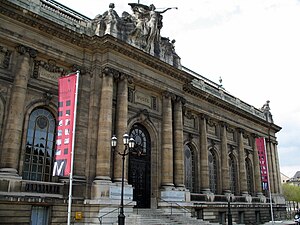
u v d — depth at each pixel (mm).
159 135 38188
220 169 48844
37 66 29797
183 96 41469
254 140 59375
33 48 29125
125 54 34531
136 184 35344
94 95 32125
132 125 35625
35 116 29344
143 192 35938
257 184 57312
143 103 37344
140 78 35969
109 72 32719
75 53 32594
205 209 42344
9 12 27766
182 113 42625
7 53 27922
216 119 50031
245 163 56969
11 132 26109
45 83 30047
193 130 45781
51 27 30250
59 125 26812
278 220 59094
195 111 46344
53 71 30891
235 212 48031
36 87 29312
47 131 29906
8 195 24375
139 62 36094
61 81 27859
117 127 32594
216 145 49344
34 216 26578
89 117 31641
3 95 26938
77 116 31062
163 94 39062
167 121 38188
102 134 30844
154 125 37906
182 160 38656
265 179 48688
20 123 26812
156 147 37719
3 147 25859
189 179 43750
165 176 36469
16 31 28391
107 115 31375
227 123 52312
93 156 30484
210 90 51656
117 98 33531
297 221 45750
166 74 39219
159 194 36156
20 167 26703
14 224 24703
